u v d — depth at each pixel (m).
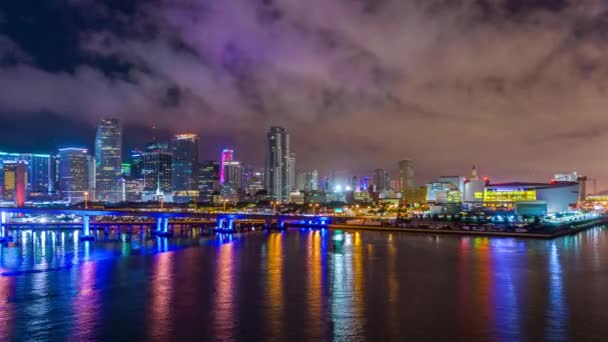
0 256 177.25
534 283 121.06
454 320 88.75
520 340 78.50
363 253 184.12
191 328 83.94
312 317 90.19
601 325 85.81
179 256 174.50
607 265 151.25
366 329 83.75
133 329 83.38
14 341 77.94
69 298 103.81
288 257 171.38
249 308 96.06
